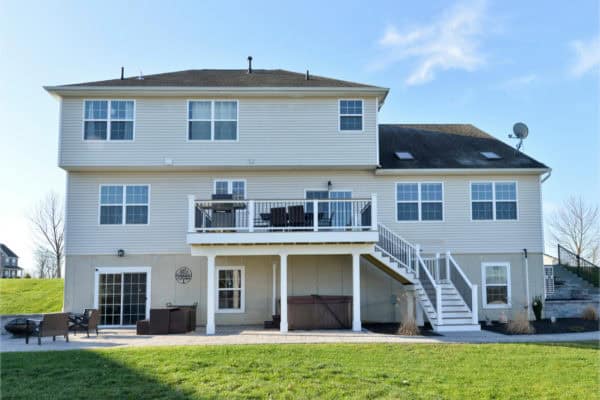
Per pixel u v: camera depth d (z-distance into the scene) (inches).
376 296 729.0
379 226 688.4
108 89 700.7
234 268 722.8
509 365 390.3
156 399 307.3
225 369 367.9
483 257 745.6
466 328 584.7
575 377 358.0
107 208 719.7
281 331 593.3
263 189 733.9
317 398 309.0
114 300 706.2
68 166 698.2
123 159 704.4
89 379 346.0
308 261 729.0
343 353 426.9
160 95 714.2
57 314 516.7
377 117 730.2
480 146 840.9
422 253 738.2
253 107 725.9
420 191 751.1
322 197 737.6
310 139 722.2
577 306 746.2
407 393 319.6
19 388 328.5
